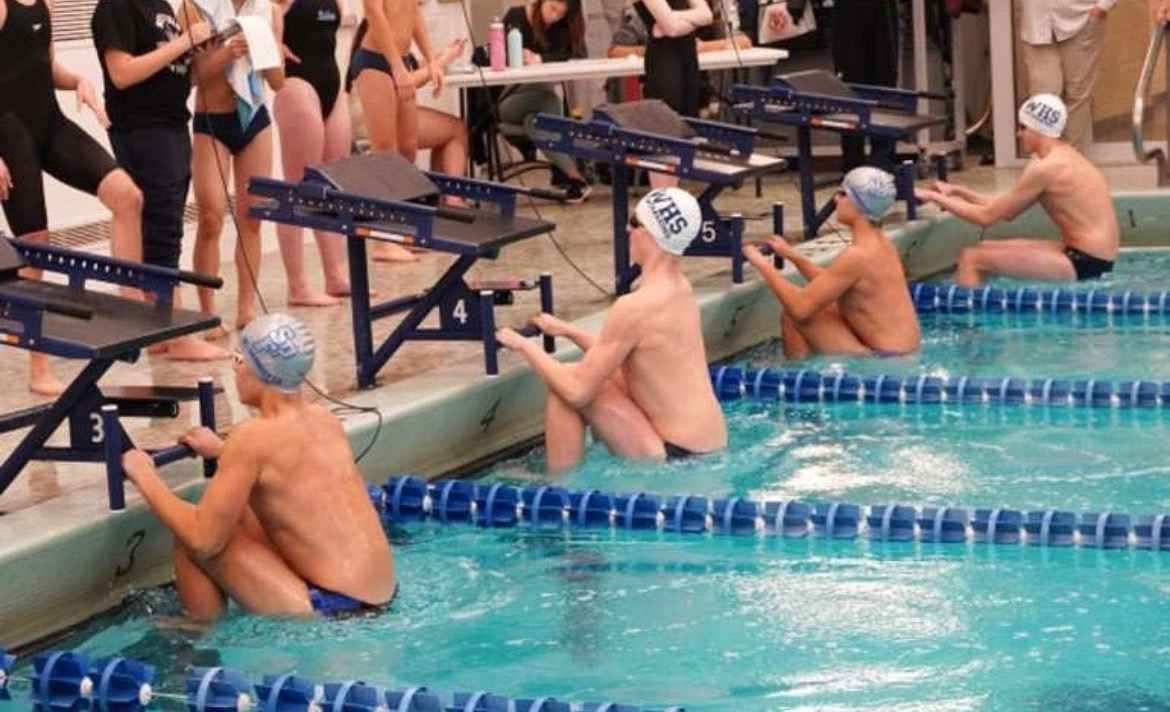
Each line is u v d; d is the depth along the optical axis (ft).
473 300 55.62
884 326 64.64
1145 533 45.16
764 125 103.86
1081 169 74.69
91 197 75.46
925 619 40.81
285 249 67.77
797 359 65.26
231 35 57.67
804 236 79.51
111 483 43.04
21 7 52.44
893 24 97.04
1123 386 57.98
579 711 34.63
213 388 45.75
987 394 59.21
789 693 36.81
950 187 77.15
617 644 39.93
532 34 96.78
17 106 52.95
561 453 53.16
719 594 43.04
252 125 61.41
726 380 61.41
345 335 63.05
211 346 59.82
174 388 45.68
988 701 36.01
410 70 77.97
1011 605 41.47
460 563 45.88
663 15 82.84
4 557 40.60
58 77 55.31
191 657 39.91
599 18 109.60
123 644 41.04
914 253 80.33
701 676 37.93
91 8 75.46
